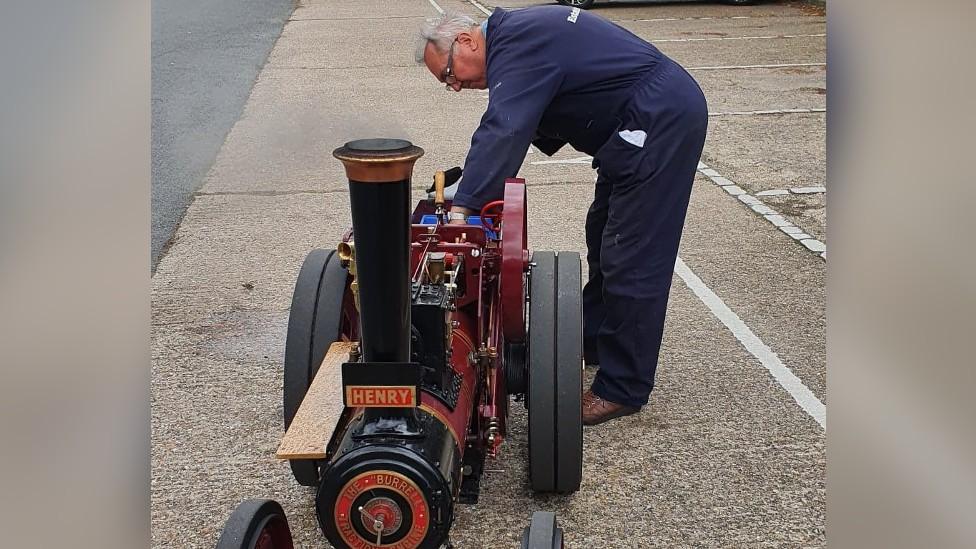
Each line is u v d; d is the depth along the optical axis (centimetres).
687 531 317
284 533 253
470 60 351
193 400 409
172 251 588
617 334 366
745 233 611
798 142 821
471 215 345
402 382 229
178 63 1151
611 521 323
